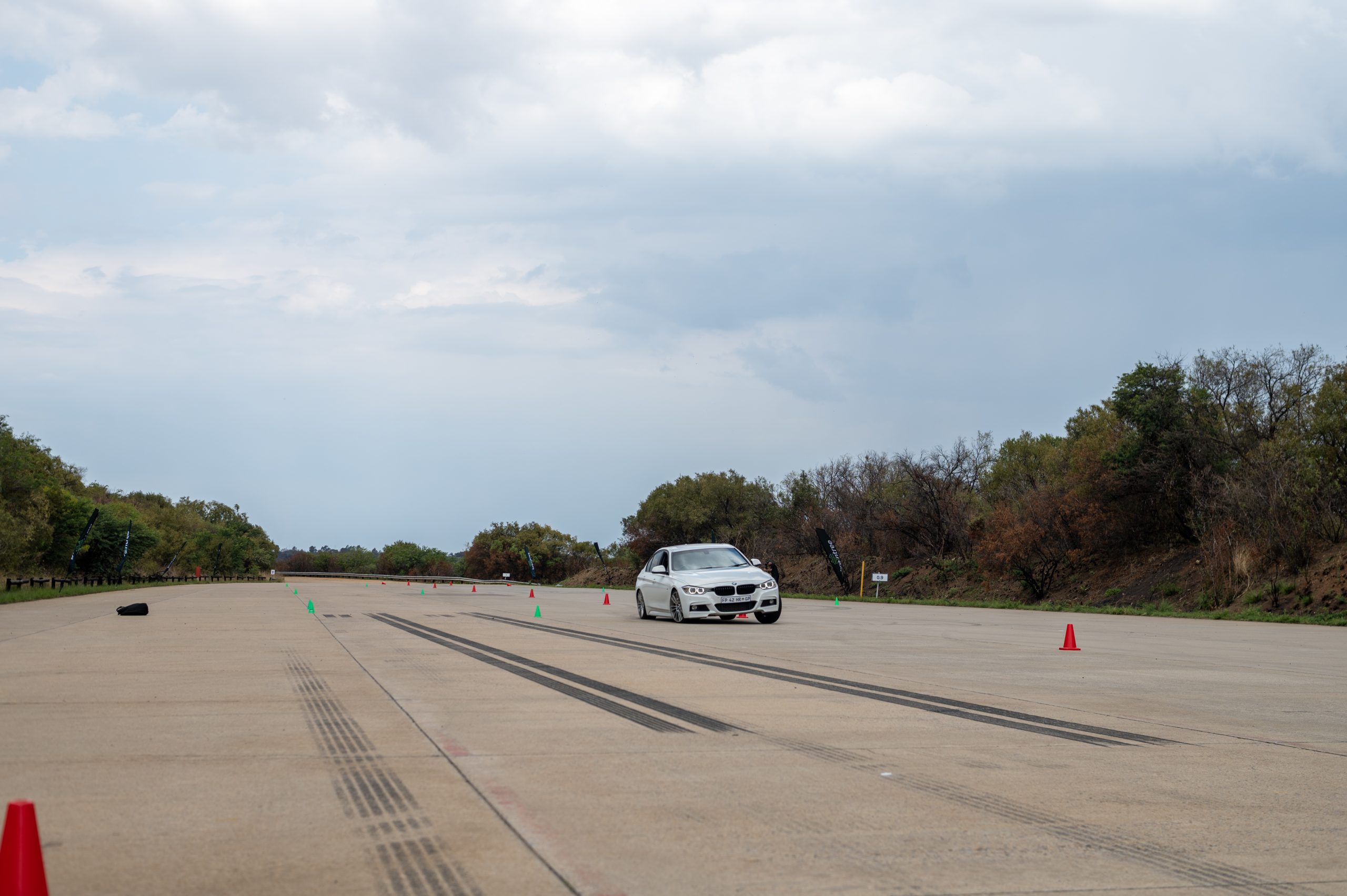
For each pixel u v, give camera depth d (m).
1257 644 19.00
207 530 137.38
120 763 6.99
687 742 7.93
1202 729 8.84
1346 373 35.00
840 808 5.92
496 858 4.88
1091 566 45.53
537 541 125.00
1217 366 41.31
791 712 9.54
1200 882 4.67
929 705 10.09
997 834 5.41
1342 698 11.03
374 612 28.31
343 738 8.03
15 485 54.75
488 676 12.22
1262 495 35.16
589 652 15.59
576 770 6.87
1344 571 31.14
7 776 6.60
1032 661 14.97
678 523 83.50
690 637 19.05
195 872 4.64
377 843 5.11
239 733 8.22
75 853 4.91
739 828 5.45
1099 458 44.00
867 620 26.75
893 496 60.00
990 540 47.81
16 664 13.41
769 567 30.91
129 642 17.06
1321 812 5.95
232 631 19.77
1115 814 5.86
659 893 4.41
